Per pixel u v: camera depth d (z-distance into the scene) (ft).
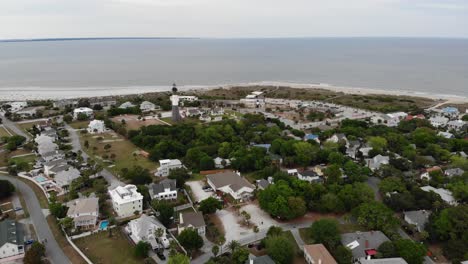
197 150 510.99
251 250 302.86
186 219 329.93
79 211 340.18
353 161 491.31
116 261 284.00
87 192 410.11
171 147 539.70
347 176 444.55
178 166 476.95
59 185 423.64
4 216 355.36
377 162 483.92
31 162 509.35
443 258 296.92
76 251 297.94
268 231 317.42
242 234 329.52
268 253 284.61
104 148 570.46
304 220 356.18
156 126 640.17
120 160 521.24
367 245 295.69
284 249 280.51
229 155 510.99
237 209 379.55
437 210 358.64
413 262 274.98
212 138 587.68
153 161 517.14
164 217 338.54
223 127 636.07
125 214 361.10
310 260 281.74
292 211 348.18
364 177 435.53
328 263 267.59
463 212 325.21
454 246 293.64
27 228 334.44
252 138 599.16
